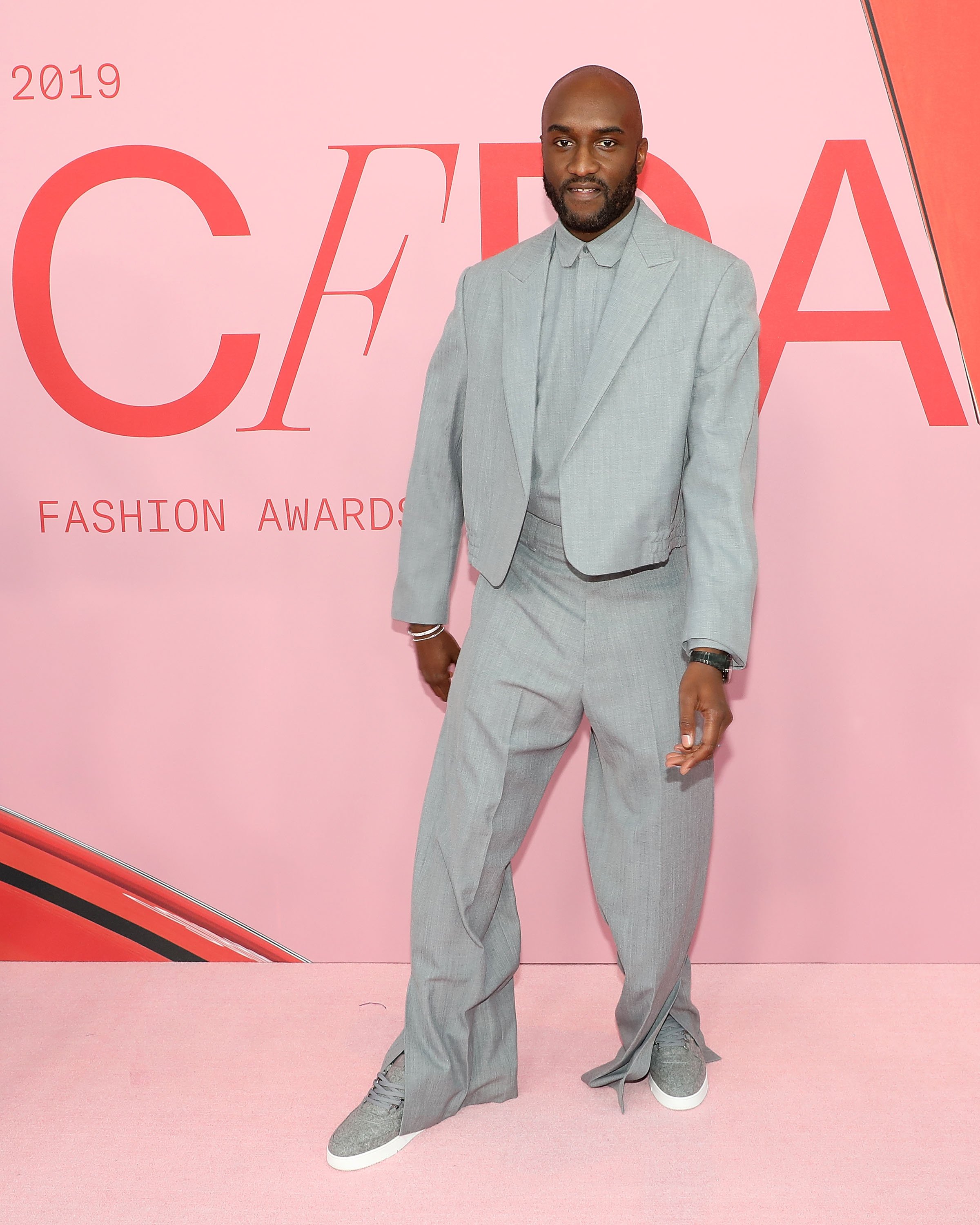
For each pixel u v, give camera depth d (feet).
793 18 5.96
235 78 6.10
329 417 6.38
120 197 6.21
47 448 6.44
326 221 6.20
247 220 6.21
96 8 6.07
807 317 6.19
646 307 4.67
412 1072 5.08
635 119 4.69
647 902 5.06
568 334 4.86
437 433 5.32
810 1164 4.89
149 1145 5.05
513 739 5.06
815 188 6.08
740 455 4.67
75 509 6.49
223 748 6.70
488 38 6.03
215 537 6.50
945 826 6.62
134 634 6.61
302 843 6.78
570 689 5.00
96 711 6.68
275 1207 4.64
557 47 6.03
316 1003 6.37
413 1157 4.99
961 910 6.69
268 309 6.29
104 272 6.27
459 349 5.14
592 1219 4.56
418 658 5.82
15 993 6.48
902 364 6.20
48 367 6.36
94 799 6.76
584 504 4.70
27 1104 5.36
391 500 6.45
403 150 6.14
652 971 5.11
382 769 6.70
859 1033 5.98
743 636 4.61
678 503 4.96
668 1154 4.99
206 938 6.86
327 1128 5.20
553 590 5.00
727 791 6.66
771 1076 5.58
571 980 6.66
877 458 6.29
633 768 5.00
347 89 6.10
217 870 6.81
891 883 6.69
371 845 6.77
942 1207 4.59
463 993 5.19
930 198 6.06
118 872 6.81
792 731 6.57
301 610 6.56
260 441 6.41
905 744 6.55
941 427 6.24
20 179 6.21
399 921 6.82
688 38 6.00
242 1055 5.82
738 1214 4.58
